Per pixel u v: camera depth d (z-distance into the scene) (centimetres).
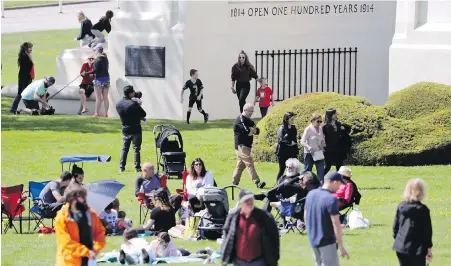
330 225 5300
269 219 5044
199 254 6178
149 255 6078
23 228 7106
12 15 19600
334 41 12231
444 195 7894
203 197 6650
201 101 11512
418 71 10262
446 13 10138
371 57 12300
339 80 12250
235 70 11194
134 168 9062
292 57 12100
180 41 11462
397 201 7706
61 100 12100
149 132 10669
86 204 5156
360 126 9044
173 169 8625
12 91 13112
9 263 6116
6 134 10512
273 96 11769
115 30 11869
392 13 12262
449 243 6519
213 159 9381
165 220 6681
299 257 6175
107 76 11762
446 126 9094
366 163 9006
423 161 8994
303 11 12106
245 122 8244
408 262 5281
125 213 7112
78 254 5094
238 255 5053
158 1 11644
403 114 9238
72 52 12462
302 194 6744
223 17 11706
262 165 9150
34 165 9119
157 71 11600
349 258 5866
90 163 9269
